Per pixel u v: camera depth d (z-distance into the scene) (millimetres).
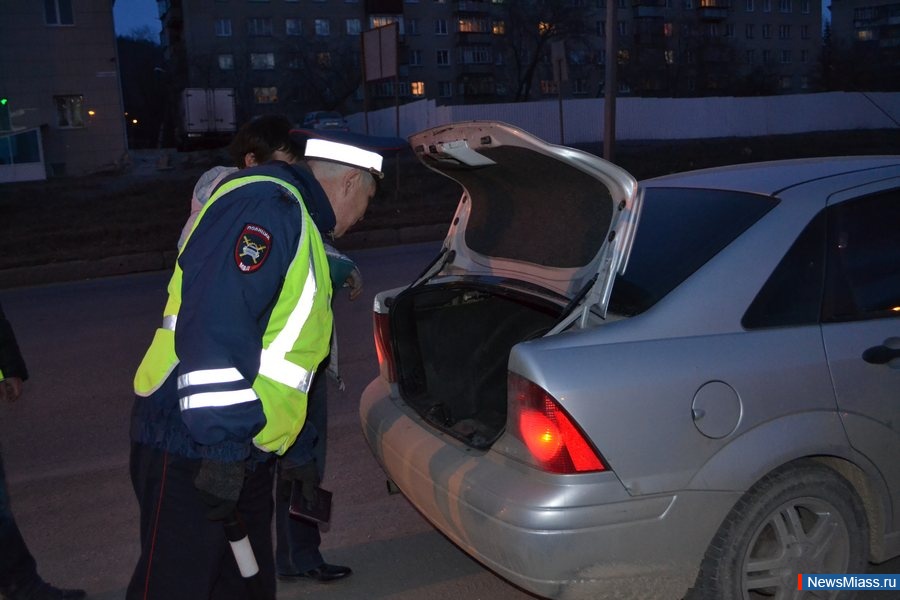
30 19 33156
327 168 2684
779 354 2982
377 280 11039
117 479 4961
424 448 3330
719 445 2869
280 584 3758
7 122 33438
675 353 2875
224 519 2389
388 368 3865
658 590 2857
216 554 2473
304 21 65125
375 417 3793
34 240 15273
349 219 2768
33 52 33344
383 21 67188
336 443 5355
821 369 3027
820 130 36125
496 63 71000
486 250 3850
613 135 17062
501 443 2971
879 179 3402
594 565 2766
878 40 85562
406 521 4328
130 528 4344
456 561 3916
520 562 2789
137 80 74062
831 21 89812
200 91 41844
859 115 36500
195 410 2176
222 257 2262
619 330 2900
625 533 2771
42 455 5371
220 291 2230
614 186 2920
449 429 3338
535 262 3520
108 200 20672
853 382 3072
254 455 2486
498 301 4051
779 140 31844
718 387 2877
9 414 6199
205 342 2191
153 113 71875
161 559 2441
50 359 7828
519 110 32219
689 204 3469
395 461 3518
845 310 3160
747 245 3105
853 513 3084
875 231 3330
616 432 2762
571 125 32781
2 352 3473
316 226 2525
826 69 49969
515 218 3721
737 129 35125
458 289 3713
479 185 3828
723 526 2906
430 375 3854
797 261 3143
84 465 5184
